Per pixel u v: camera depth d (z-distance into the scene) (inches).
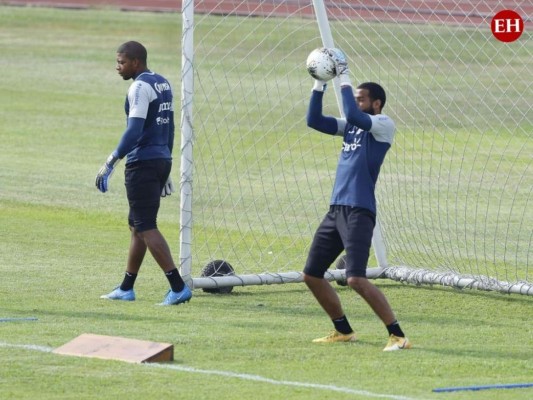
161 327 1277.1
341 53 1184.8
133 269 1455.5
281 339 1226.0
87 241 1947.6
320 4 1610.5
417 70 2235.5
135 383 1005.2
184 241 1518.2
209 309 1423.5
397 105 2210.9
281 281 1583.4
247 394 975.0
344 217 1176.2
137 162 1411.2
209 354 1138.0
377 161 1178.0
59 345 1154.7
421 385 1024.9
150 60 4709.6
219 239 2023.9
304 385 1011.9
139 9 5959.6
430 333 1299.2
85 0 6141.7
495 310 1480.1
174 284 1438.2
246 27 3725.4
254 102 3427.7
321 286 1208.2
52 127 3390.7
